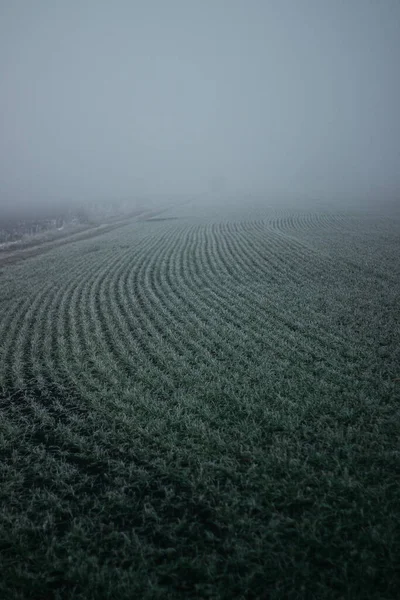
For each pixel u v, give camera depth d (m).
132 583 4.56
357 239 28.61
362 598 4.25
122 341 12.30
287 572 4.57
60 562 4.87
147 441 7.24
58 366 10.72
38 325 14.05
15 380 10.10
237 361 10.35
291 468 6.22
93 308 15.73
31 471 6.62
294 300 15.34
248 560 4.75
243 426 7.44
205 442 7.02
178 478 6.29
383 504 5.44
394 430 7.05
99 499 6.00
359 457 6.38
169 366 10.22
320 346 11.05
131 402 8.76
